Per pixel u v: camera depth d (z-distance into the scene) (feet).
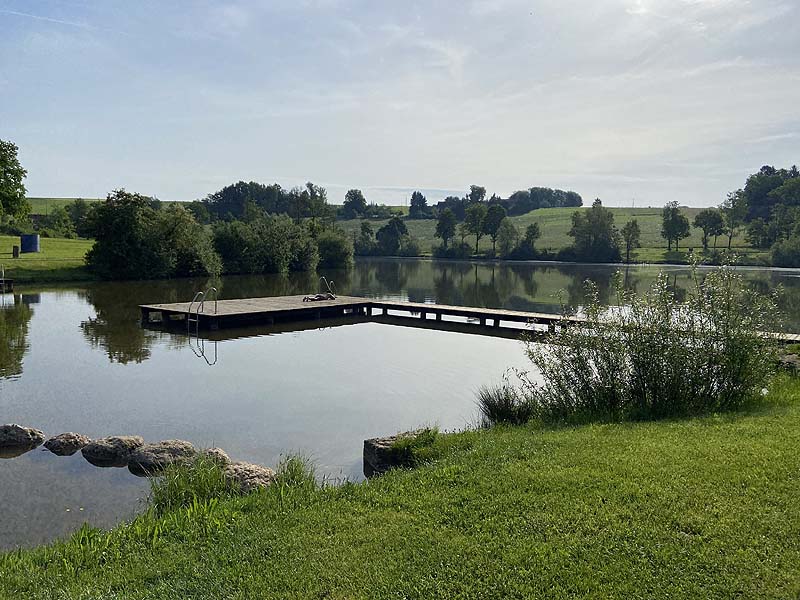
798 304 92.48
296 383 43.50
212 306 76.07
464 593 13.61
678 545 15.10
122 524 18.99
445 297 110.52
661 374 28.96
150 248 134.31
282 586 14.15
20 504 23.27
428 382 44.11
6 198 119.65
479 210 262.47
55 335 62.64
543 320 69.67
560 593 13.47
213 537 17.06
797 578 13.56
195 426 33.45
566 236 303.07
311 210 274.16
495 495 18.60
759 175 316.40
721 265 35.76
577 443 23.22
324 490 20.51
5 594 14.37
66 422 33.99
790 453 20.58
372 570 14.67
